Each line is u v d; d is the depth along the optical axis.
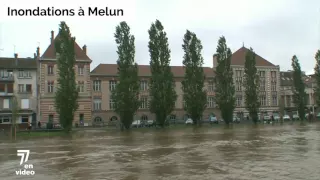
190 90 67.31
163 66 64.44
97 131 56.53
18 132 53.16
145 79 87.25
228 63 72.38
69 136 44.47
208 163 17.28
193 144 28.05
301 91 86.19
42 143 34.00
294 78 87.25
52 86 76.00
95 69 84.88
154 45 64.81
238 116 96.88
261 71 102.88
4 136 46.06
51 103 75.31
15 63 75.69
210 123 79.81
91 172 15.49
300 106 86.06
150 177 13.94
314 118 85.75
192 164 17.09
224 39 72.81
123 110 61.09
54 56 76.62
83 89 78.56
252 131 45.47
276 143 27.23
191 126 66.81
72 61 56.69
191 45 68.31
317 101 85.56
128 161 18.84
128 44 63.38
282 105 107.81
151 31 65.38
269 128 52.31
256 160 17.91
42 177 14.62
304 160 17.59
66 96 54.75
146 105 86.38
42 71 75.56
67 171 15.96
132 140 34.91
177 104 89.31
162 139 35.06
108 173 15.11
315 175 13.65
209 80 93.81
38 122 69.00
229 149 23.52
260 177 13.39
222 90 71.50
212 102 94.12
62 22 57.53
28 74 76.00
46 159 20.55
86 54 80.75
